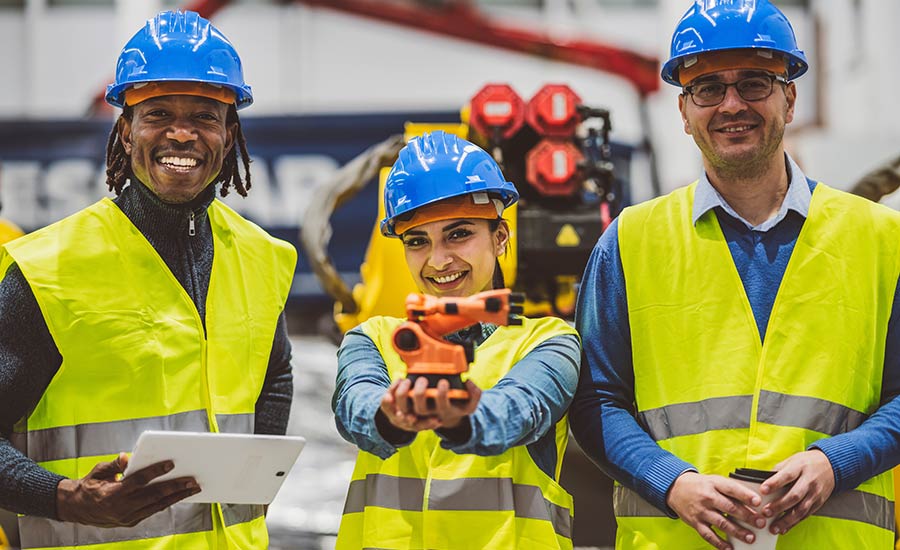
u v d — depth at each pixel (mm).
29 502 2838
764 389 2996
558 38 11961
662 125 11477
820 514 2967
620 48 11555
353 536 2990
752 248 3096
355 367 2947
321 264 4934
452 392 2496
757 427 2982
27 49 12523
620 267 3174
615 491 3221
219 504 3068
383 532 2920
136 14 11039
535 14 12695
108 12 12539
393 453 2785
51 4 12562
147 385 3016
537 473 2951
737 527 2840
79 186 9812
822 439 2926
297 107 12305
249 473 2789
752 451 2973
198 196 3137
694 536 3020
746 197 3127
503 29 11672
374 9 11828
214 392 3098
